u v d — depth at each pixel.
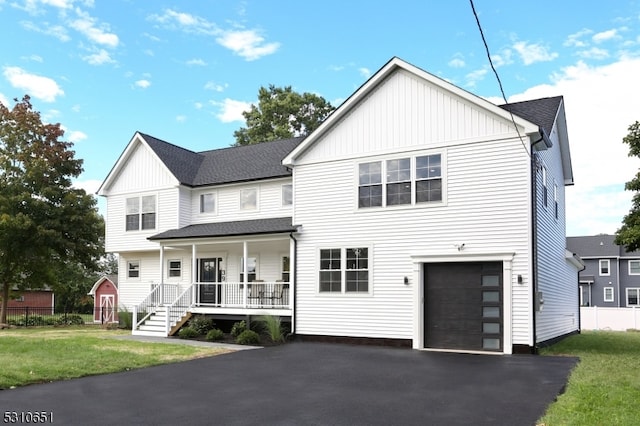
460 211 15.84
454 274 15.95
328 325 17.75
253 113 44.94
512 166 15.19
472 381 10.21
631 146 17.03
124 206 25.36
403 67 16.97
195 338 18.84
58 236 25.86
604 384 9.38
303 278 18.42
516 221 14.97
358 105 18.00
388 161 17.25
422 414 7.67
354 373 11.27
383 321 16.75
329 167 18.34
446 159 16.22
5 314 26.73
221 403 8.45
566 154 21.31
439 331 15.95
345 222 17.80
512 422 7.16
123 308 25.22
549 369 11.53
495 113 15.48
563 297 21.05
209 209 24.02
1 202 25.19
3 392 9.16
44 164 26.34
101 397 8.86
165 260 24.83
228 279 23.06
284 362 12.94
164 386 9.87
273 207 22.36
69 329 24.44
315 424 7.18
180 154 26.06
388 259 16.88
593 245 48.81
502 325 15.02
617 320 30.16
